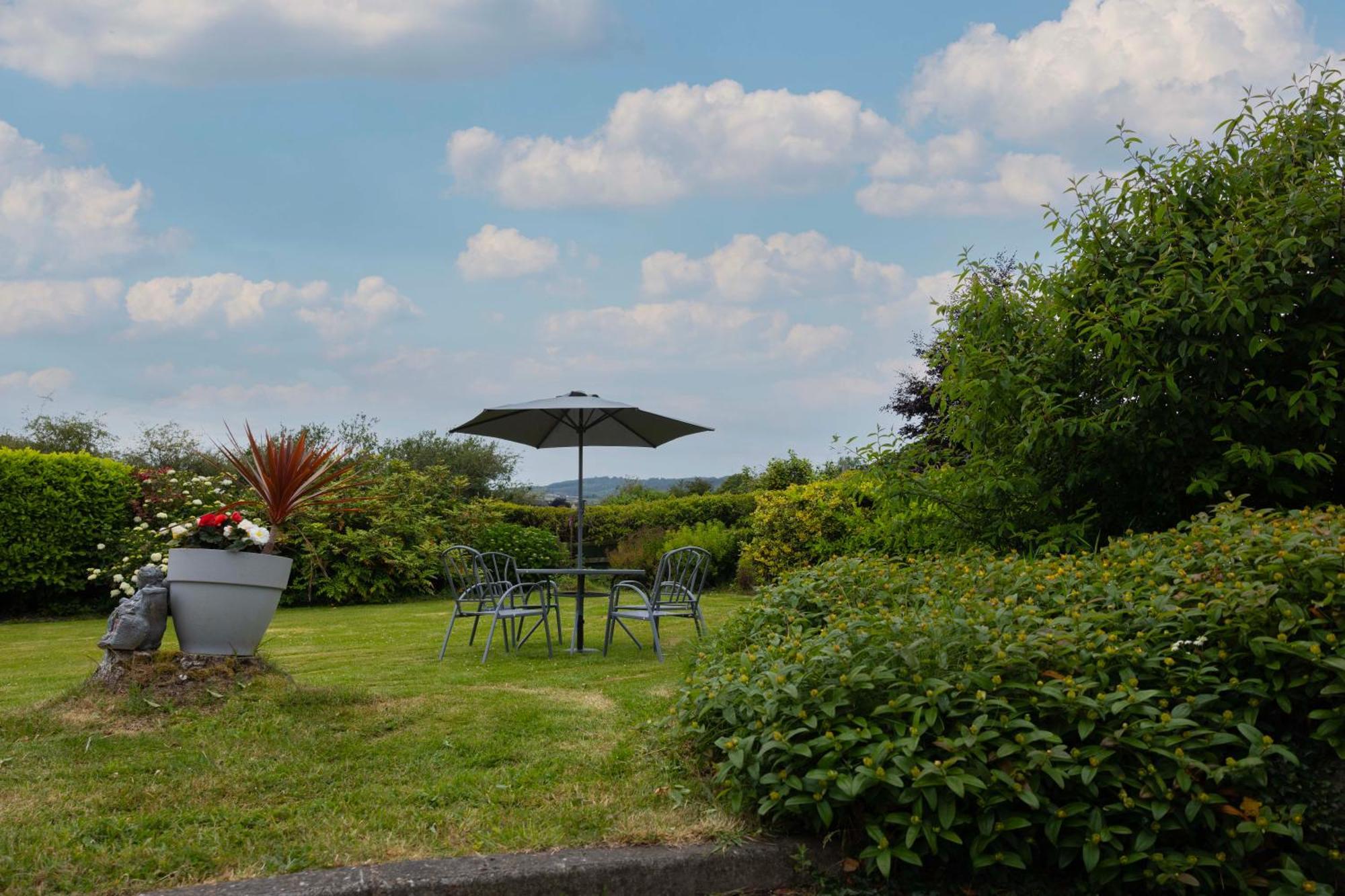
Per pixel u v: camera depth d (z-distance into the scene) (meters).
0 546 10.05
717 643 4.76
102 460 10.91
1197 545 3.65
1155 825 2.57
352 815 3.06
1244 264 4.43
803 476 15.35
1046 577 3.90
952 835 2.53
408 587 12.52
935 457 6.11
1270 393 4.58
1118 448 5.06
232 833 2.88
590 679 5.43
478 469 22.33
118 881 2.54
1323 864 2.62
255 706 4.15
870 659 3.13
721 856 2.70
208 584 4.39
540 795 3.21
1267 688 2.89
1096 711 2.73
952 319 5.88
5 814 2.97
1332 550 3.06
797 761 2.87
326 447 4.98
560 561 14.38
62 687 5.14
